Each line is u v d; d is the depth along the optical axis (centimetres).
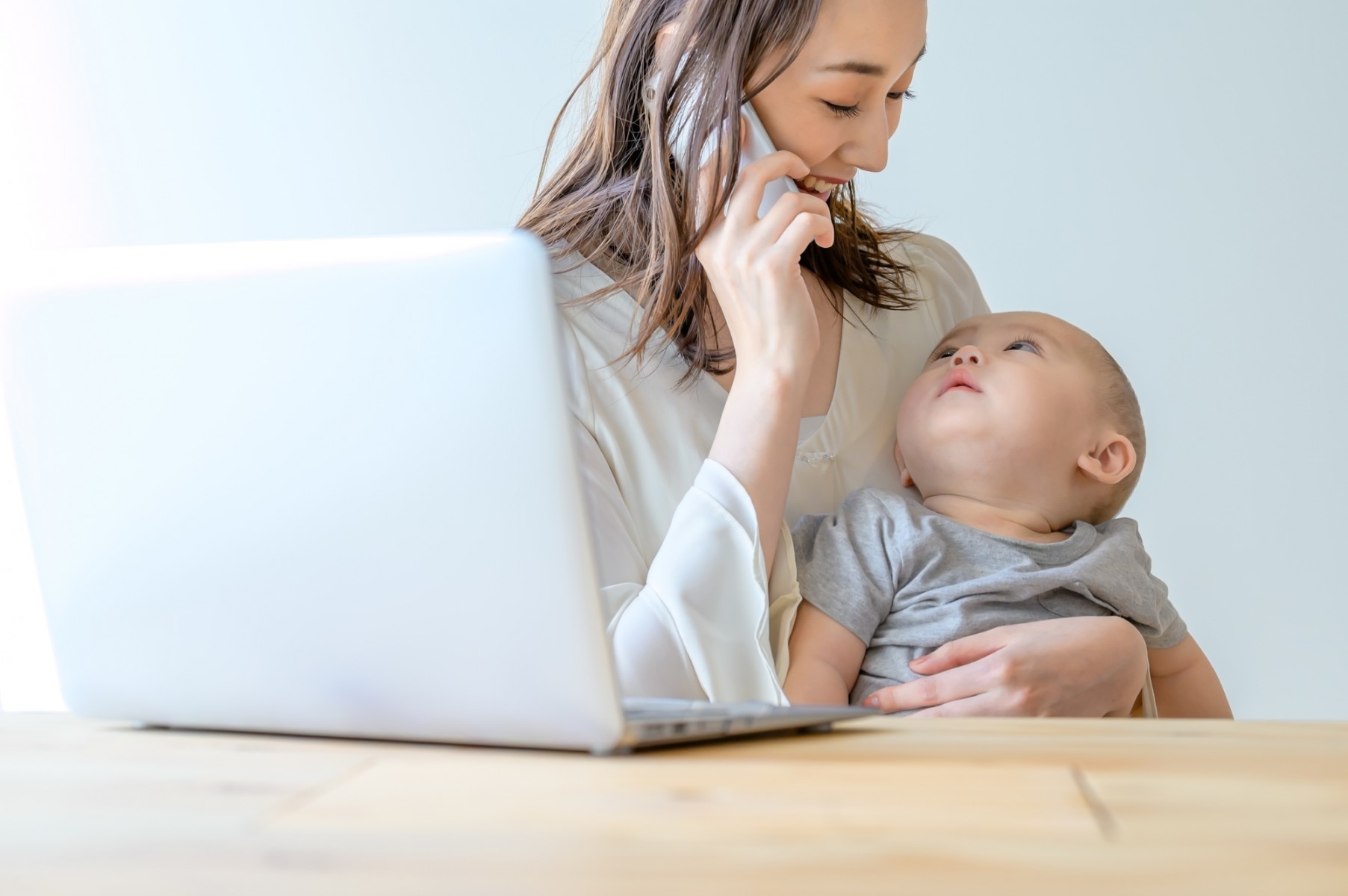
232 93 233
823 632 118
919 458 134
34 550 66
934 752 53
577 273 130
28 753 57
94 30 235
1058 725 63
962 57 211
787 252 112
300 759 54
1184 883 33
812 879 33
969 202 213
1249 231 206
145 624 64
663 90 118
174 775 50
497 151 226
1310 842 37
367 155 230
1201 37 204
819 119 118
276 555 59
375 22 228
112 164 236
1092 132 209
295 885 34
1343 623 206
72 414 63
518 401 53
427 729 58
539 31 223
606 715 53
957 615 117
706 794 44
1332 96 202
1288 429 207
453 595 56
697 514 105
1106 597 124
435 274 54
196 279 59
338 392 56
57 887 34
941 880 33
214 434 60
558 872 34
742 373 113
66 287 62
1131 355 211
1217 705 138
